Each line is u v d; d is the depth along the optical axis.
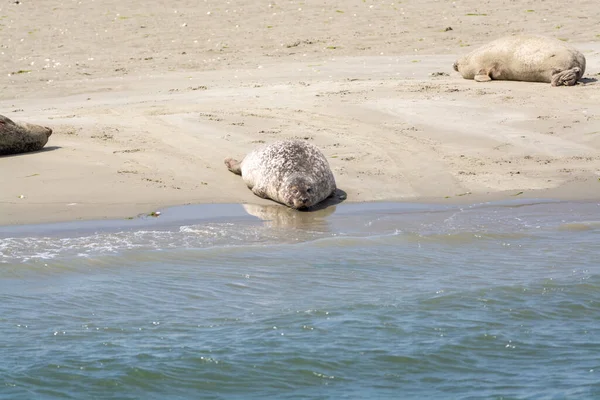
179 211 27.88
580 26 63.84
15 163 31.72
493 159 33.81
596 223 27.47
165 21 68.69
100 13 71.75
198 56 57.50
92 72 52.91
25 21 68.88
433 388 16.25
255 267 22.81
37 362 16.78
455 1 73.00
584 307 20.52
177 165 32.38
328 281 21.94
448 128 37.47
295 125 37.69
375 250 24.61
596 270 23.12
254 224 26.81
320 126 37.62
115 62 55.78
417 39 61.56
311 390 16.12
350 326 19.02
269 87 46.12
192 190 30.00
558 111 39.75
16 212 27.02
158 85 48.25
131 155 33.25
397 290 21.39
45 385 15.89
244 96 43.69
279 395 15.89
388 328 18.97
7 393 15.53
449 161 33.53
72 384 16.00
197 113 39.69
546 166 33.16
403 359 17.45
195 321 19.12
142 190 29.58
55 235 24.92
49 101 44.50
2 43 61.44
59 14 71.50
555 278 22.42
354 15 69.19
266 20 68.31
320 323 19.14
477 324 19.34
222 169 32.31
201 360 17.12
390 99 42.25
